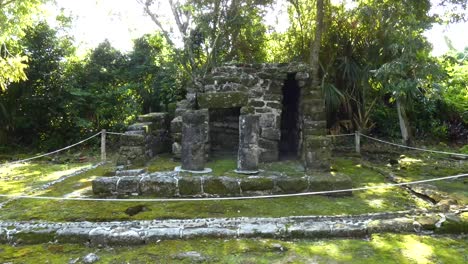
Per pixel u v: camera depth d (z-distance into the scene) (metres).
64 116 10.68
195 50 9.55
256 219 3.88
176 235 3.51
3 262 3.09
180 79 9.68
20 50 9.93
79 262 3.10
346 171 6.52
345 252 3.22
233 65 6.50
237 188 4.70
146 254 3.21
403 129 9.35
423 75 7.61
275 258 3.12
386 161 7.76
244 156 5.14
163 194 4.71
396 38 8.38
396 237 3.54
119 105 10.88
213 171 5.29
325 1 8.89
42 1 8.87
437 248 3.31
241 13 8.80
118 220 3.91
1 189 5.53
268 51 10.39
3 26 8.40
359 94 9.80
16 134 10.77
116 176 5.02
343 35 9.29
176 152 6.25
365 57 9.29
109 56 11.45
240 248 3.29
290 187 4.74
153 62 11.14
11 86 10.04
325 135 5.90
